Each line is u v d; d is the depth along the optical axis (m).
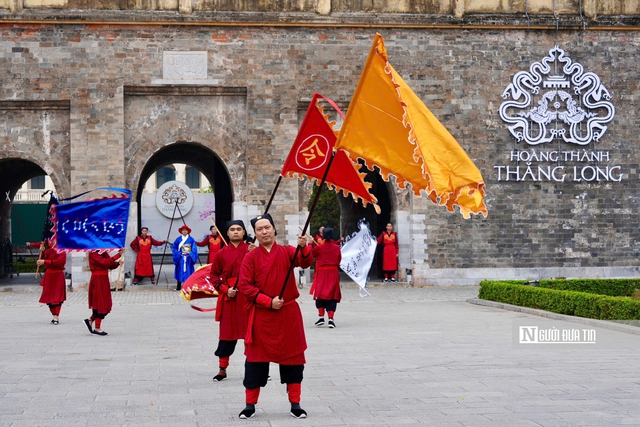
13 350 15.05
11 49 31.12
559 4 33.41
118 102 31.39
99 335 17.39
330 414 9.43
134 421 9.11
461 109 32.69
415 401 10.13
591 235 33.16
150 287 31.50
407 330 18.11
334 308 18.97
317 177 13.08
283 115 31.98
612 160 33.41
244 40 31.95
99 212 17.75
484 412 9.41
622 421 8.89
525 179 32.91
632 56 33.59
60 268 19.84
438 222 32.59
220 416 9.38
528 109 33.00
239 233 12.05
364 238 23.64
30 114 31.45
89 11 31.34
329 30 32.25
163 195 45.16
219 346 11.85
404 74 32.53
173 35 31.75
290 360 9.27
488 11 33.06
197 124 32.00
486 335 17.06
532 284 25.55
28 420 9.16
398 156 10.95
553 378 11.70
